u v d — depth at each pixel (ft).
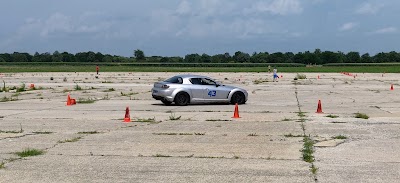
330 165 30.94
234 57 616.39
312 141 39.88
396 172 29.04
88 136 42.80
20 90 110.42
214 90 76.33
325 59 615.98
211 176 28.19
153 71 272.51
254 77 190.08
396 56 630.74
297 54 618.44
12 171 29.35
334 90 112.78
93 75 210.79
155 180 27.37
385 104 76.79
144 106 73.41
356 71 283.79
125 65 495.82
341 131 45.50
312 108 69.67
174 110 67.00
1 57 618.44
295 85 134.62
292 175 28.37
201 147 37.37
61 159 32.89
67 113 62.69
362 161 32.17
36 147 37.32
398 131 45.44
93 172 29.22
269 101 82.89
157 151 35.81
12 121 53.93
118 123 51.93
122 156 33.99
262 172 29.14
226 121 53.47
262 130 46.32
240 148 36.94
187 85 75.25
